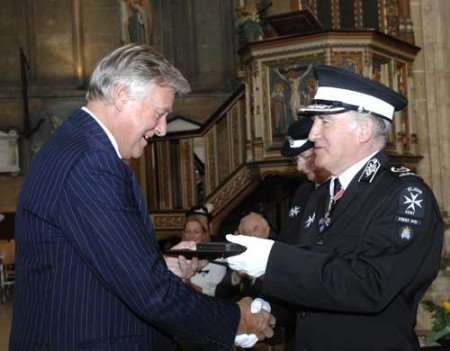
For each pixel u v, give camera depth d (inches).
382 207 106.2
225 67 725.9
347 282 100.0
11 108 711.1
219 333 101.5
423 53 360.5
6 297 536.7
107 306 97.5
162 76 101.2
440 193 356.5
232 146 353.4
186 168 360.2
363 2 449.4
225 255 107.7
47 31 728.3
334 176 115.0
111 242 94.0
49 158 98.9
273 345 185.2
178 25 735.1
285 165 314.0
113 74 100.2
